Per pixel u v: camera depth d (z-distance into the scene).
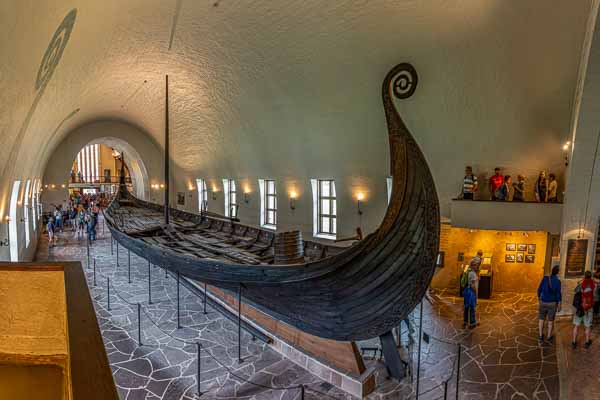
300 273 5.43
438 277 10.84
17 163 7.32
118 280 10.90
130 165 30.55
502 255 10.62
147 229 11.86
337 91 10.46
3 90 4.38
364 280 5.09
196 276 7.42
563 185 9.13
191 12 9.36
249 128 14.34
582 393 5.38
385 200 11.38
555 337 7.37
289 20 9.40
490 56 8.01
